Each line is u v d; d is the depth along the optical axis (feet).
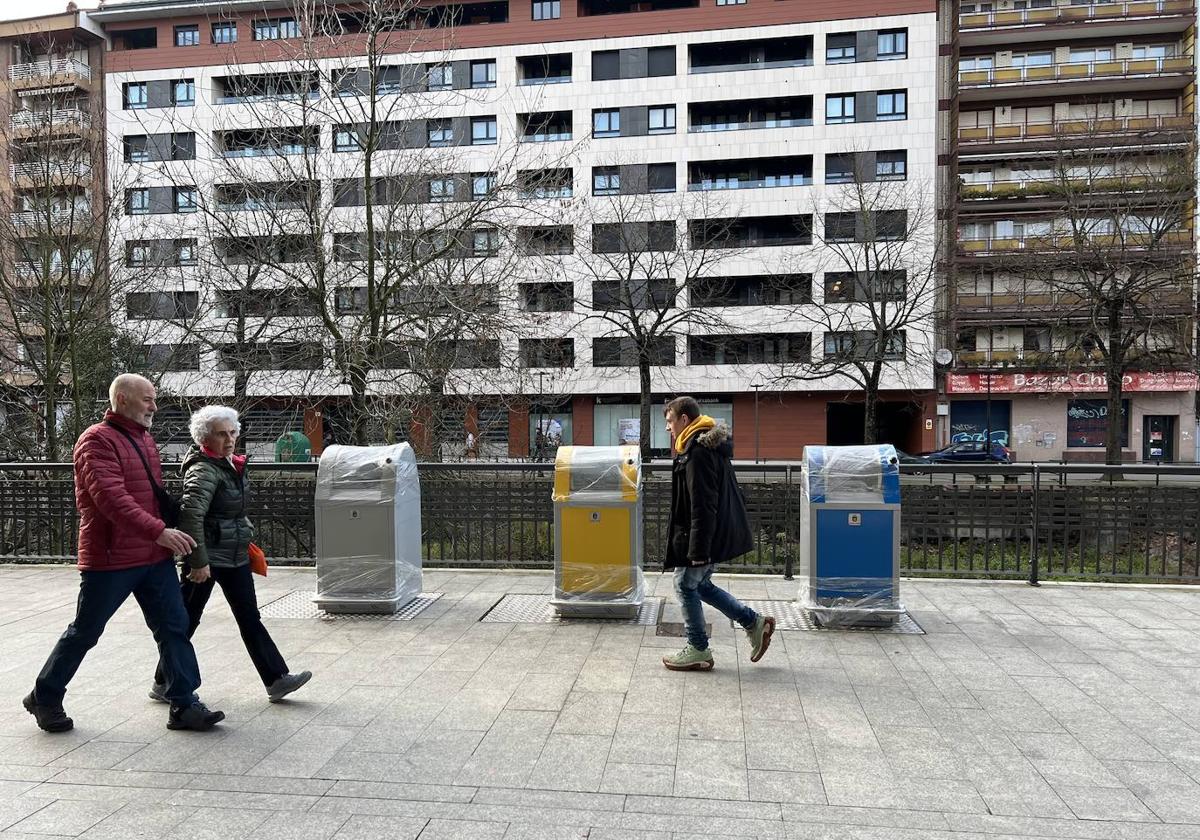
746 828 9.65
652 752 11.80
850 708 13.53
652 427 126.62
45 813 10.03
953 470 24.26
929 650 16.75
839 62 121.90
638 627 18.57
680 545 15.30
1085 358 111.04
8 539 27.96
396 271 40.78
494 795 10.52
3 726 12.84
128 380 12.57
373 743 12.17
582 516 19.12
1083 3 127.13
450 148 65.87
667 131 126.41
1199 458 121.29
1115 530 24.12
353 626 18.71
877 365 97.30
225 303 49.42
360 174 58.95
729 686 14.60
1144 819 9.87
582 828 9.68
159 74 120.88
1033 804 10.24
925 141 119.75
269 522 26.89
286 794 10.55
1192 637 17.69
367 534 19.63
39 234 46.09
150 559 12.34
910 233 105.09
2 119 49.75
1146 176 89.61
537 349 66.08
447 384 45.03
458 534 26.37
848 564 18.28
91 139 50.70
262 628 14.02
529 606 20.57
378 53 40.14
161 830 9.63
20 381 56.18
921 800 10.34
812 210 120.47
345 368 40.24
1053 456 124.16
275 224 41.16
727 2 125.08
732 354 125.59
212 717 12.66
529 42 127.24
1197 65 122.01
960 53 131.75
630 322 120.67
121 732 12.60
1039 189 121.80
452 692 14.35
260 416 58.65
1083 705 13.67
